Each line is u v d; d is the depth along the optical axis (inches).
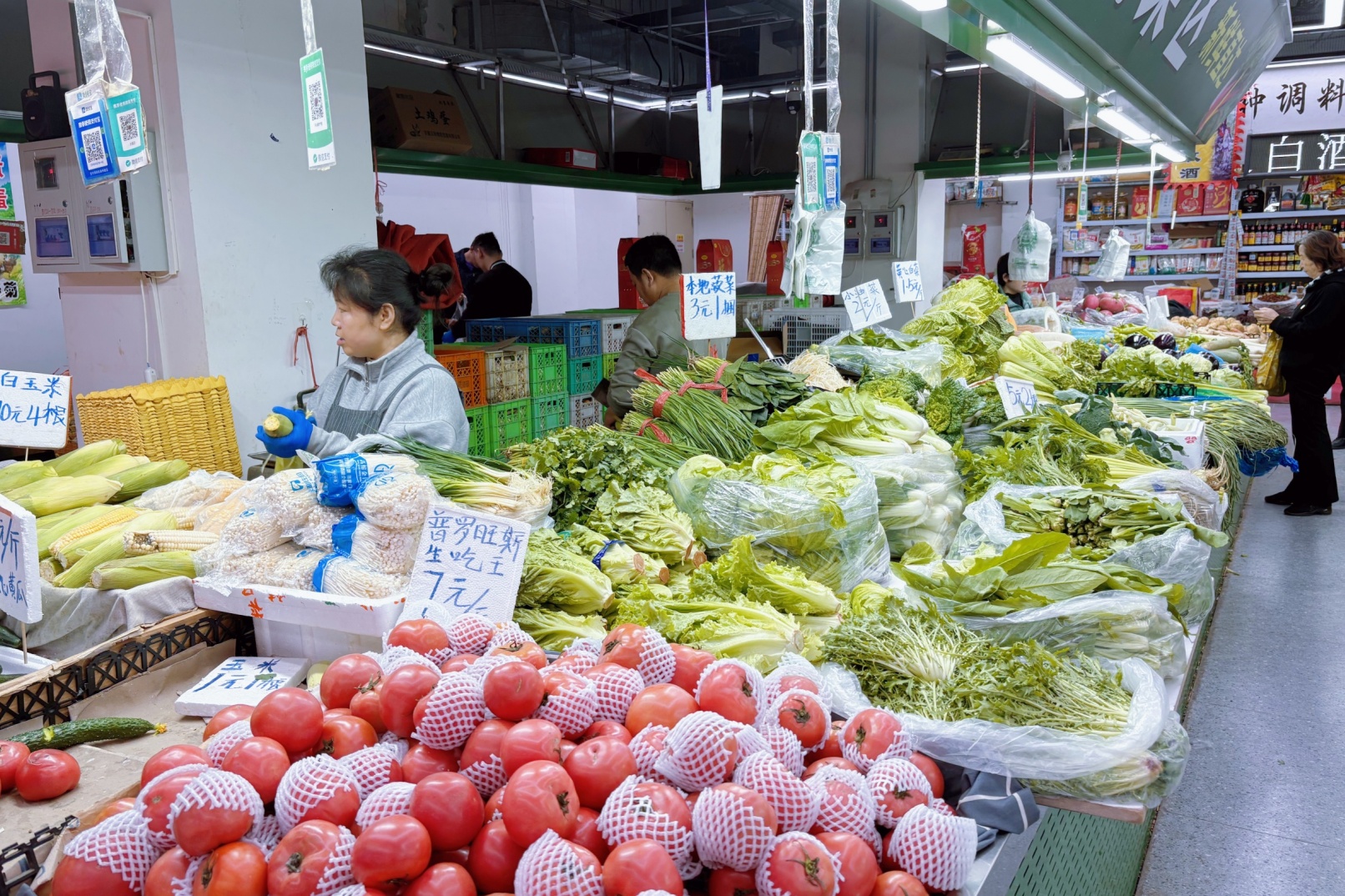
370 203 160.7
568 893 43.8
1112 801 65.6
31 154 141.5
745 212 489.4
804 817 49.9
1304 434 265.4
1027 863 62.7
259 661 79.9
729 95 321.4
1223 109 290.2
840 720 71.0
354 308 111.0
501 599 80.0
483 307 298.2
